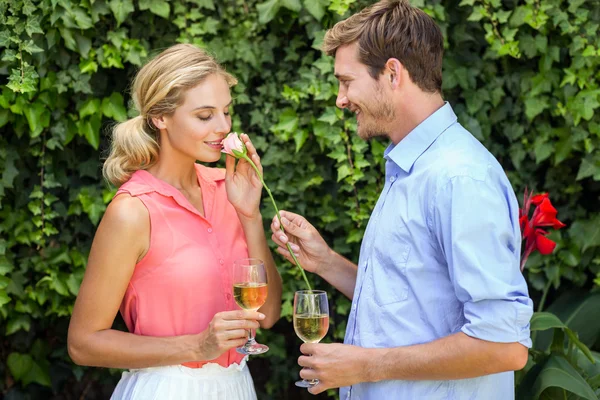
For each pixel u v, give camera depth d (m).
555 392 2.68
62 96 3.13
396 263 1.84
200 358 2.02
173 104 2.09
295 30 3.26
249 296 2.00
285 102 3.24
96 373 3.38
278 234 2.26
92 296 2.07
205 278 2.14
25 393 3.35
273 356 3.44
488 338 1.67
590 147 3.15
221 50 3.21
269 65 3.29
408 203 1.83
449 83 3.21
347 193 3.31
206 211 2.26
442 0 3.18
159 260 2.10
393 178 1.97
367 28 1.89
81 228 3.26
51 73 3.08
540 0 3.11
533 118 3.27
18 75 2.95
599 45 3.12
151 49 3.20
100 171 3.25
